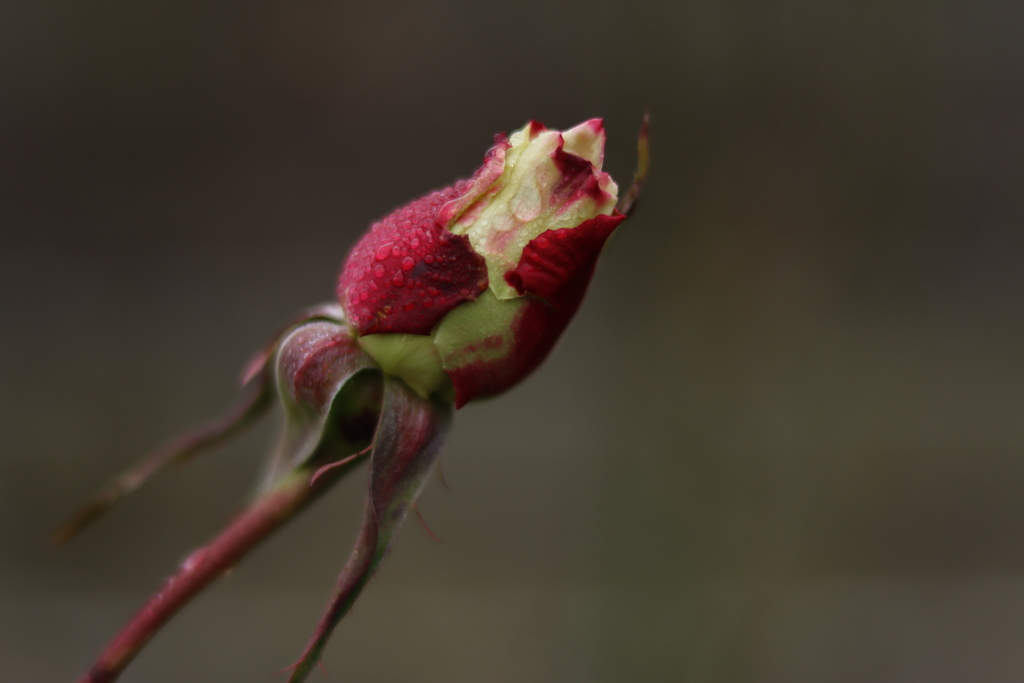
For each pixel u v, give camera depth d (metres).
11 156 1.03
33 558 0.83
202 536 0.86
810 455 0.67
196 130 1.07
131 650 0.29
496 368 0.29
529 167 0.29
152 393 0.95
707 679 0.59
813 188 0.69
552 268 0.29
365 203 1.11
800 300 0.68
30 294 0.99
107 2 1.03
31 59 1.03
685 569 0.60
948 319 0.88
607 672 0.60
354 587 0.29
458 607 0.76
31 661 0.72
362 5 1.08
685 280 0.65
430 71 1.10
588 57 1.00
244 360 0.99
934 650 0.69
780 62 0.68
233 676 0.72
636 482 0.62
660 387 0.63
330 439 0.30
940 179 0.83
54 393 0.93
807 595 0.66
